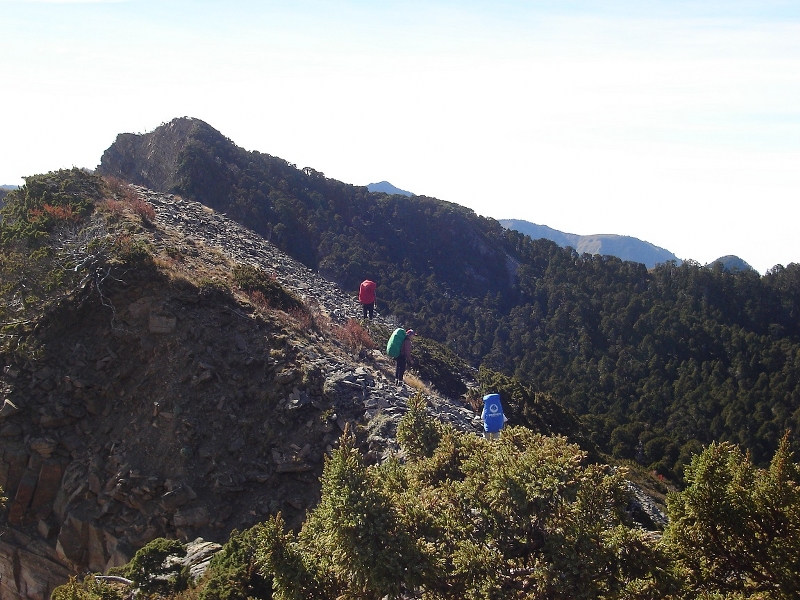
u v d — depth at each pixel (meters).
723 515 10.12
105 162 55.34
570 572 8.38
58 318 17.41
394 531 8.58
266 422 16.02
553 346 55.03
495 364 51.34
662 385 50.16
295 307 21.50
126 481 14.83
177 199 33.41
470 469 9.95
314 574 9.12
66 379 16.44
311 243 50.88
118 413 16.30
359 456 9.18
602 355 54.47
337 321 24.53
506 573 8.59
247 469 15.23
